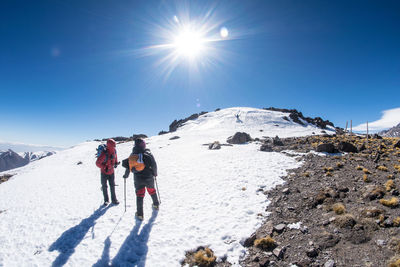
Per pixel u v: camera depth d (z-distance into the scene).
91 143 50.34
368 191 7.25
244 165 13.16
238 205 7.94
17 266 5.35
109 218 7.46
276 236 5.88
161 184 11.11
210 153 18.05
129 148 31.47
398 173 9.23
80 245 5.99
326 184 8.84
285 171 11.55
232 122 67.94
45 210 8.73
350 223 5.60
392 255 4.29
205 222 6.92
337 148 15.84
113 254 5.56
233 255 5.37
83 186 12.28
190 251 5.64
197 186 10.27
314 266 4.56
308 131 56.19
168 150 23.50
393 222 5.24
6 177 22.48
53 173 18.22
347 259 4.52
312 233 5.68
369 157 12.78
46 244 6.20
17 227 7.42
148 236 6.29
